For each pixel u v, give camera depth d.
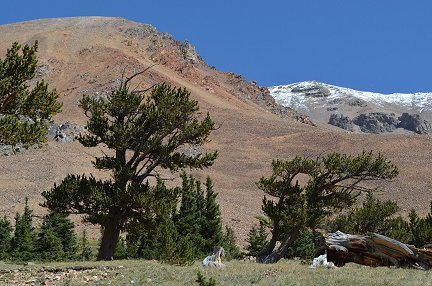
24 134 25.36
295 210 37.41
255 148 162.00
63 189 35.59
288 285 19.83
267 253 38.75
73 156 108.81
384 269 25.34
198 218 55.94
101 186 36.31
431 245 27.30
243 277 22.03
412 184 110.62
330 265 26.97
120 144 36.41
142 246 50.84
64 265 28.53
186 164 39.06
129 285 20.44
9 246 54.88
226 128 187.88
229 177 125.50
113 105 36.53
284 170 39.72
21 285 21.05
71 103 186.00
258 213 86.44
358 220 52.62
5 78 24.70
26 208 55.91
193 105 37.62
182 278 21.81
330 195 40.34
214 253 27.84
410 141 148.50
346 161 39.16
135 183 36.62
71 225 57.50
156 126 37.47
